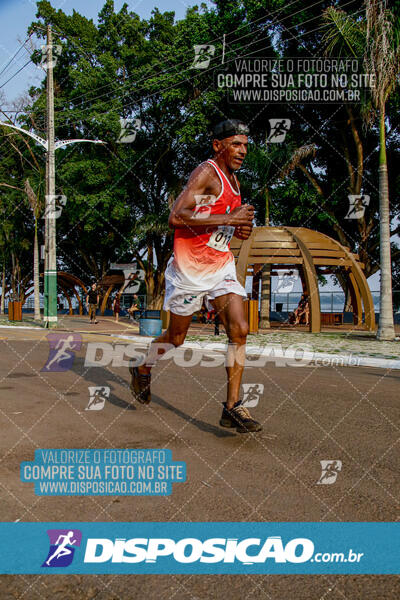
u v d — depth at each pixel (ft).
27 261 154.40
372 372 26.96
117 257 123.03
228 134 12.21
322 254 63.41
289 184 82.33
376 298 87.81
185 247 12.39
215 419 14.24
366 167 88.69
